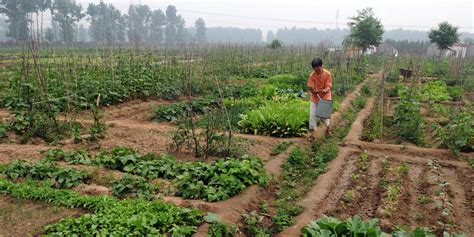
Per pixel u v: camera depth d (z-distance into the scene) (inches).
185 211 227.9
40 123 390.6
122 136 405.1
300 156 354.0
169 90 639.8
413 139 442.0
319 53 1234.6
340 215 257.1
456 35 1523.1
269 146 391.5
